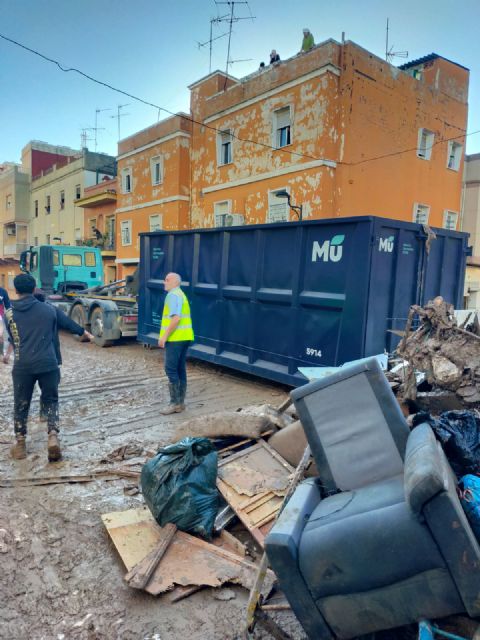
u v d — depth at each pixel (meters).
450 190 22.62
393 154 19.16
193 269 8.70
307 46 18.58
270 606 2.39
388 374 4.29
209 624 2.62
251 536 3.34
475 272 21.81
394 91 18.78
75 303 13.08
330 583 1.96
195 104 23.34
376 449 2.52
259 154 19.58
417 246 6.66
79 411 6.55
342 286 6.20
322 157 17.06
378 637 2.10
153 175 25.81
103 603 2.79
